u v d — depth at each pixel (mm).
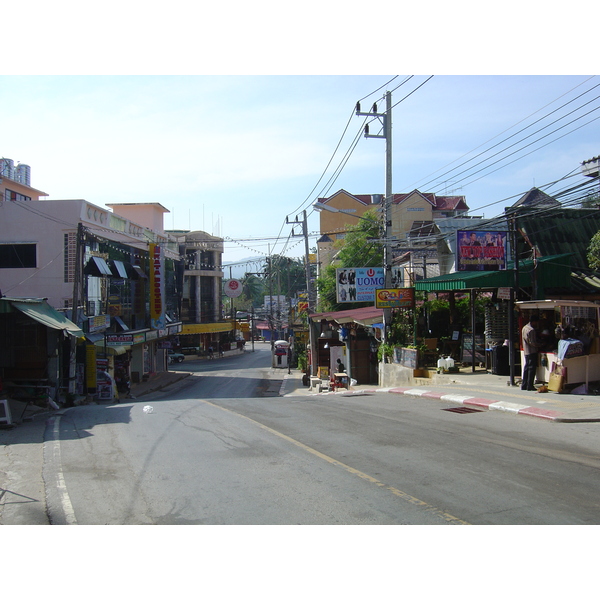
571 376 12938
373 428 10680
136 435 11125
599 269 18281
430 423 10953
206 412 14828
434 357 20484
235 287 58406
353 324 27906
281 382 37438
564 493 6164
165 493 6742
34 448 10305
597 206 19859
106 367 24109
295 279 85312
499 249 15367
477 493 6230
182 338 62844
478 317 21562
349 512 5812
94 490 7047
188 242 62688
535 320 13844
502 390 14250
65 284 25406
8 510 6496
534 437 9117
